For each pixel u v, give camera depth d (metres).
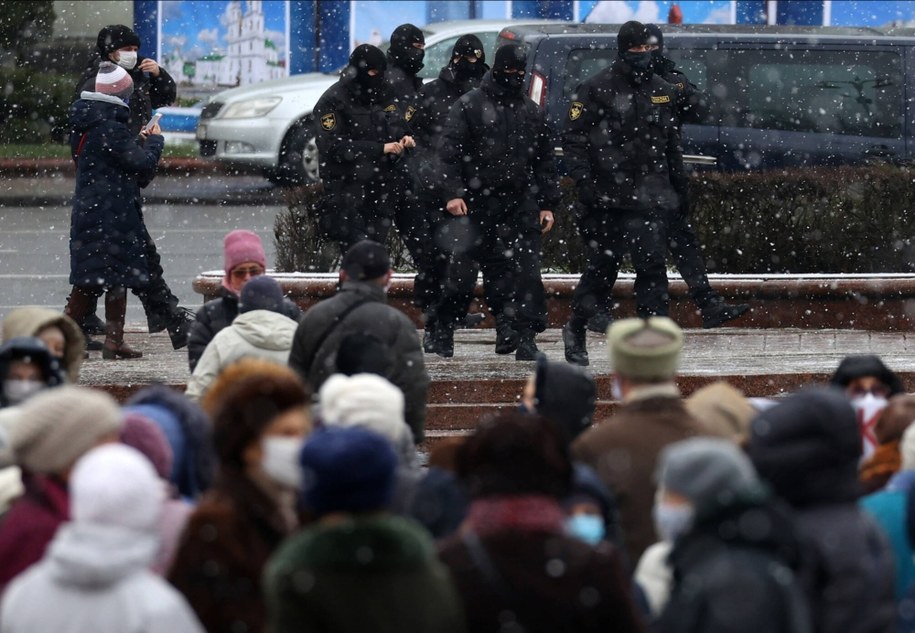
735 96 36.03
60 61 63.97
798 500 10.44
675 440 12.50
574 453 12.76
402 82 27.70
